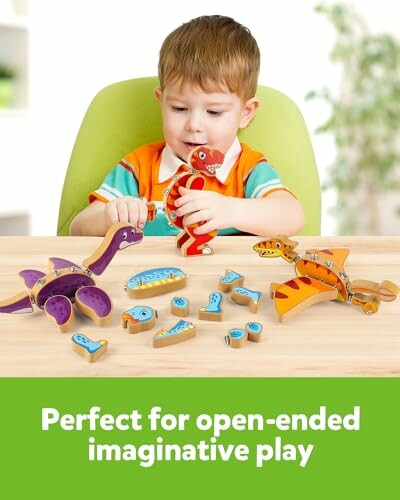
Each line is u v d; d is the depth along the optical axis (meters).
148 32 2.48
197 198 0.71
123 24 2.48
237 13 2.40
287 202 1.04
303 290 0.56
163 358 0.48
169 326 0.54
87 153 1.22
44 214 2.60
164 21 2.46
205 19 1.14
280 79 2.43
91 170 1.22
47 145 2.54
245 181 1.16
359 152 2.74
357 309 0.57
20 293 0.56
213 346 0.50
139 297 0.59
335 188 2.74
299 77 2.46
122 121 1.23
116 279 0.64
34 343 0.50
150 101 1.24
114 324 0.54
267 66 2.41
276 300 0.55
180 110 1.11
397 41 2.65
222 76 1.06
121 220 0.88
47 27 2.46
